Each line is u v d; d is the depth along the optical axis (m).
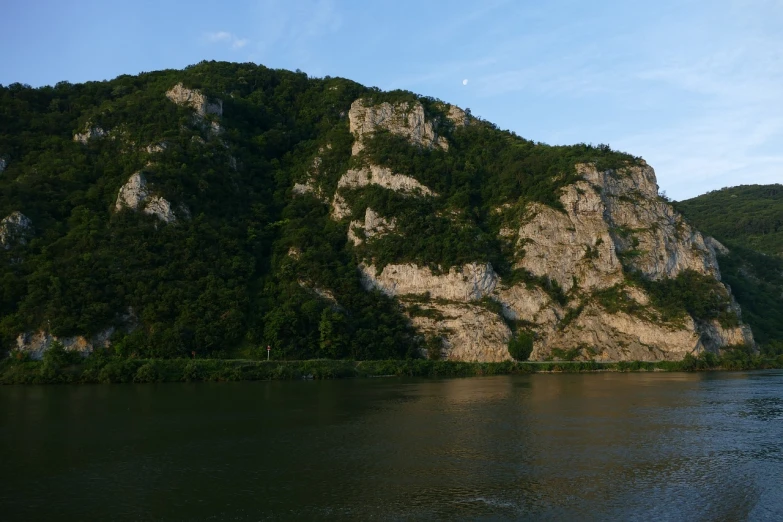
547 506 37.03
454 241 129.38
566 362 116.44
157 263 108.75
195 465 45.16
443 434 55.06
